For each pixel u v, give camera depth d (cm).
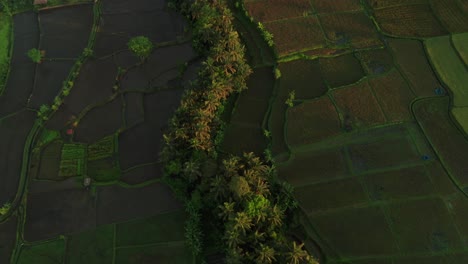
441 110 6019
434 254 4778
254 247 4278
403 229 4962
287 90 6325
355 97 6197
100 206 5225
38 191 5334
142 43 6284
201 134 5219
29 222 5091
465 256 4756
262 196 4566
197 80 5838
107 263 4791
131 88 6350
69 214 5159
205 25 6297
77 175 5472
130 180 5438
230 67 5956
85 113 6069
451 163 5491
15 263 4797
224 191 4681
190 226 4869
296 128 5875
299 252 4112
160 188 5356
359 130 5828
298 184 5344
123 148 5734
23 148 5694
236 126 5947
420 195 5225
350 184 5334
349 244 4859
